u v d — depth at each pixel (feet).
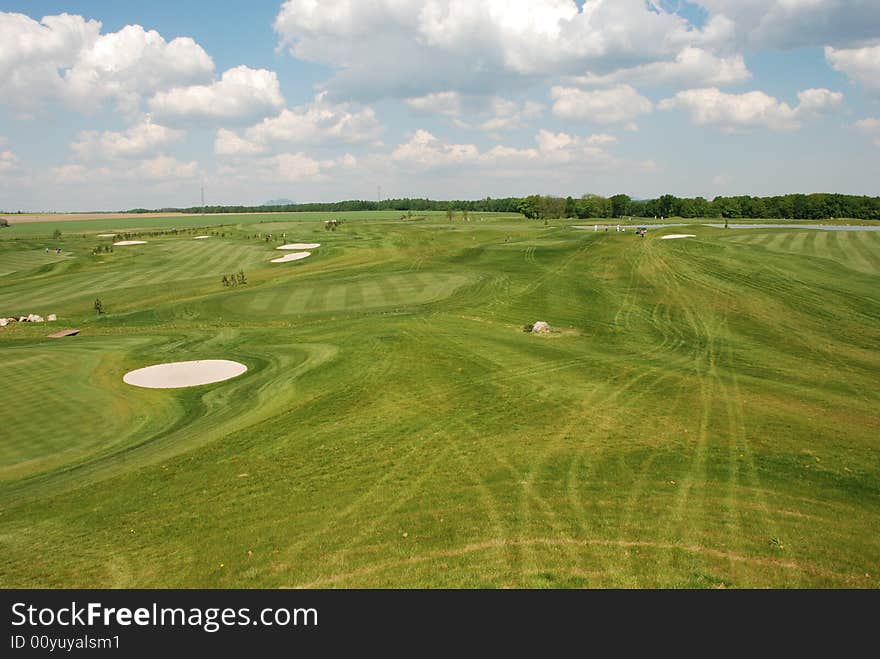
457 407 71.10
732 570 36.76
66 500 50.98
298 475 53.72
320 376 86.99
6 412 77.71
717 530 41.37
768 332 114.01
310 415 70.64
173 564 40.09
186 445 62.90
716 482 49.11
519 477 51.16
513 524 43.01
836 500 45.65
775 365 90.99
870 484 48.34
